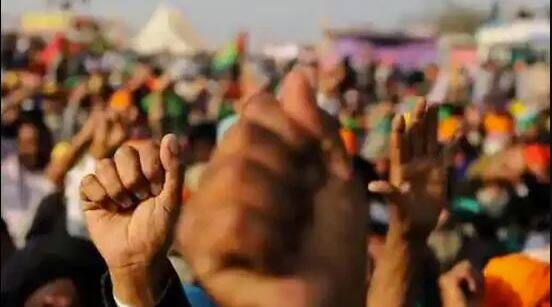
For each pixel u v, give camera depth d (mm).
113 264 1730
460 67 20547
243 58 22031
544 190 7074
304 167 1506
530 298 3213
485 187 6996
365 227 1529
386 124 6809
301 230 1467
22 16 32031
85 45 30406
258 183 1438
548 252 4617
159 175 1721
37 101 13953
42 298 3354
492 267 3279
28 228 5672
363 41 30516
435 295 2893
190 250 1426
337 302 1463
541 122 11695
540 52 24219
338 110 8523
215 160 1460
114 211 1742
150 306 1743
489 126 12336
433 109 2217
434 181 2209
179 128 10641
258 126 1510
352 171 1551
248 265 1415
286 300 1422
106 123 5688
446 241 4332
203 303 2301
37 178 6688
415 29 34562
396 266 2215
